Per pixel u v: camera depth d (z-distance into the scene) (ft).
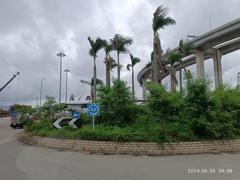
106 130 56.34
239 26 138.62
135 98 67.15
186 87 56.80
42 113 88.33
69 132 59.52
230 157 45.83
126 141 50.72
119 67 148.36
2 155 48.96
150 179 31.30
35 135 71.15
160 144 49.78
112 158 44.80
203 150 51.11
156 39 101.30
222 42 157.58
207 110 54.85
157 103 53.57
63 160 43.09
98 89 69.00
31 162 41.68
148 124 59.93
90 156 46.73
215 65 171.83
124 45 147.43
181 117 56.18
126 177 32.14
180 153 49.60
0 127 161.68
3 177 32.37
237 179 31.24
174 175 33.14
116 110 65.62
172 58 145.69
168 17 100.78
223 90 62.03
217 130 53.67
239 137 56.49
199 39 163.32
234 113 58.70
